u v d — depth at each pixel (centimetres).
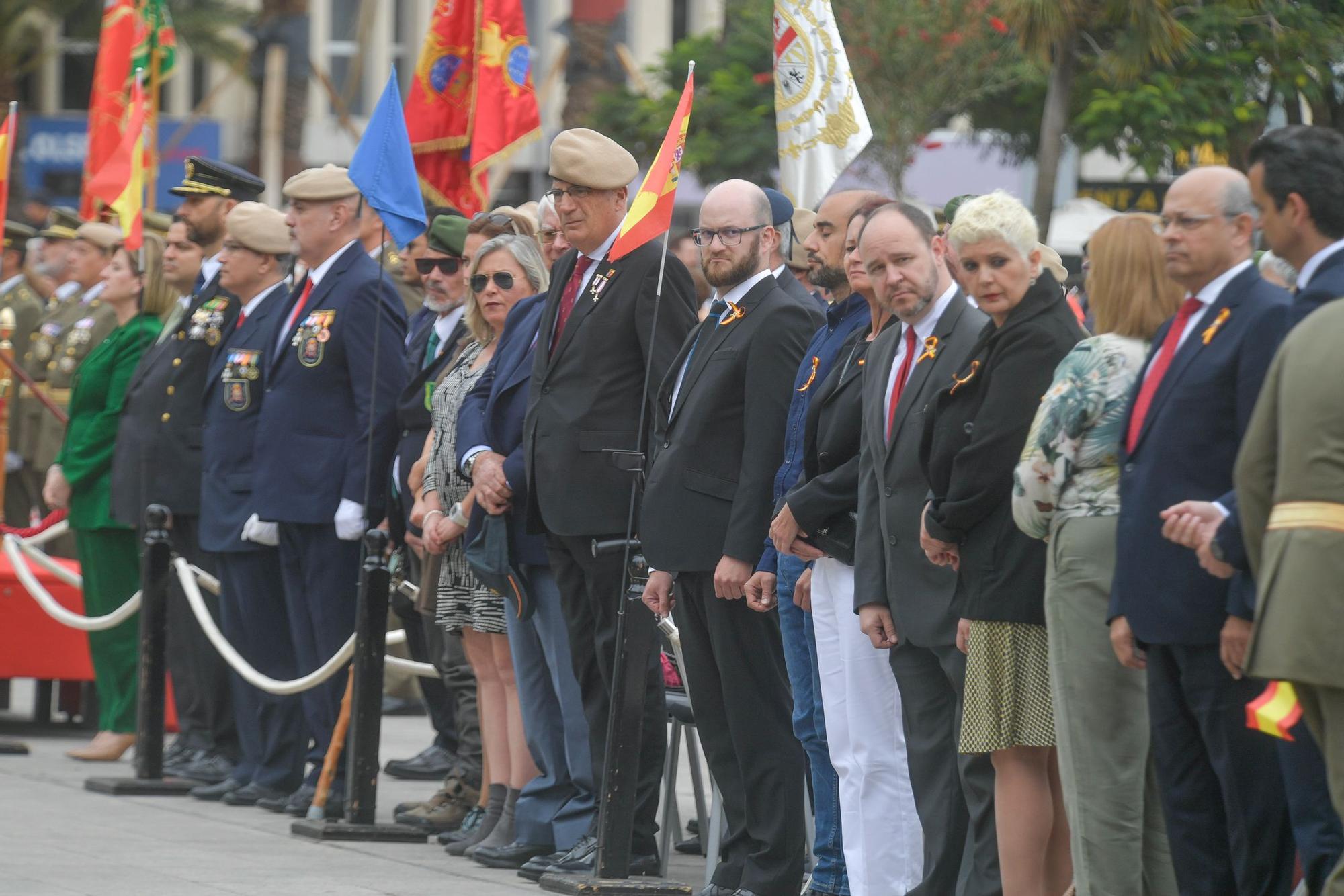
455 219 2156
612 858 1672
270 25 6731
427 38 2411
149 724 2369
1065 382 1291
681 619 1670
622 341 1759
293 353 2166
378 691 2027
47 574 2886
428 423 2105
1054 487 1297
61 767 2562
